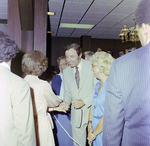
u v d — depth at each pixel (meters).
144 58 0.77
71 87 1.84
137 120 0.77
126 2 3.89
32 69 1.36
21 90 0.89
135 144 0.78
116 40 8.20
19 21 2.43
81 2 3.93
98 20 5.29
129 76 0.79
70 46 1.78
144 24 0.78
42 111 1.38
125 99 0.81
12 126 0.86
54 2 3.92
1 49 0.89
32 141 0.92
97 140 1.36
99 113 1.36
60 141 2.23
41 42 2.47
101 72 1.38
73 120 1.84
